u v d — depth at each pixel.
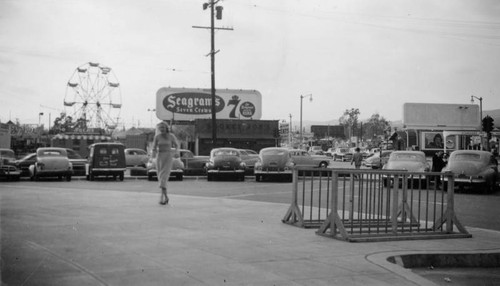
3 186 19.44
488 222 11.77
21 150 49.94
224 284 5.35
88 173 25.73
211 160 25.81
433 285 5.70
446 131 31.48
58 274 5.58
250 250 7.14
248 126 49.34
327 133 124.62
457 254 7.47
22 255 6.51
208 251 6.98
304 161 34.75
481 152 21.55
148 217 10.23
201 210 11.65
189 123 53.91
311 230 9.14
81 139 41.62
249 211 11.62
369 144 99.19
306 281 5.61
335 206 8.44
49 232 8.24
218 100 54.50
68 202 12.95
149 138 46.84
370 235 8.57
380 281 5.72
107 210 11.33
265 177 25.47
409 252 7.35
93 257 6.45
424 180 22.91
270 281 5.54
